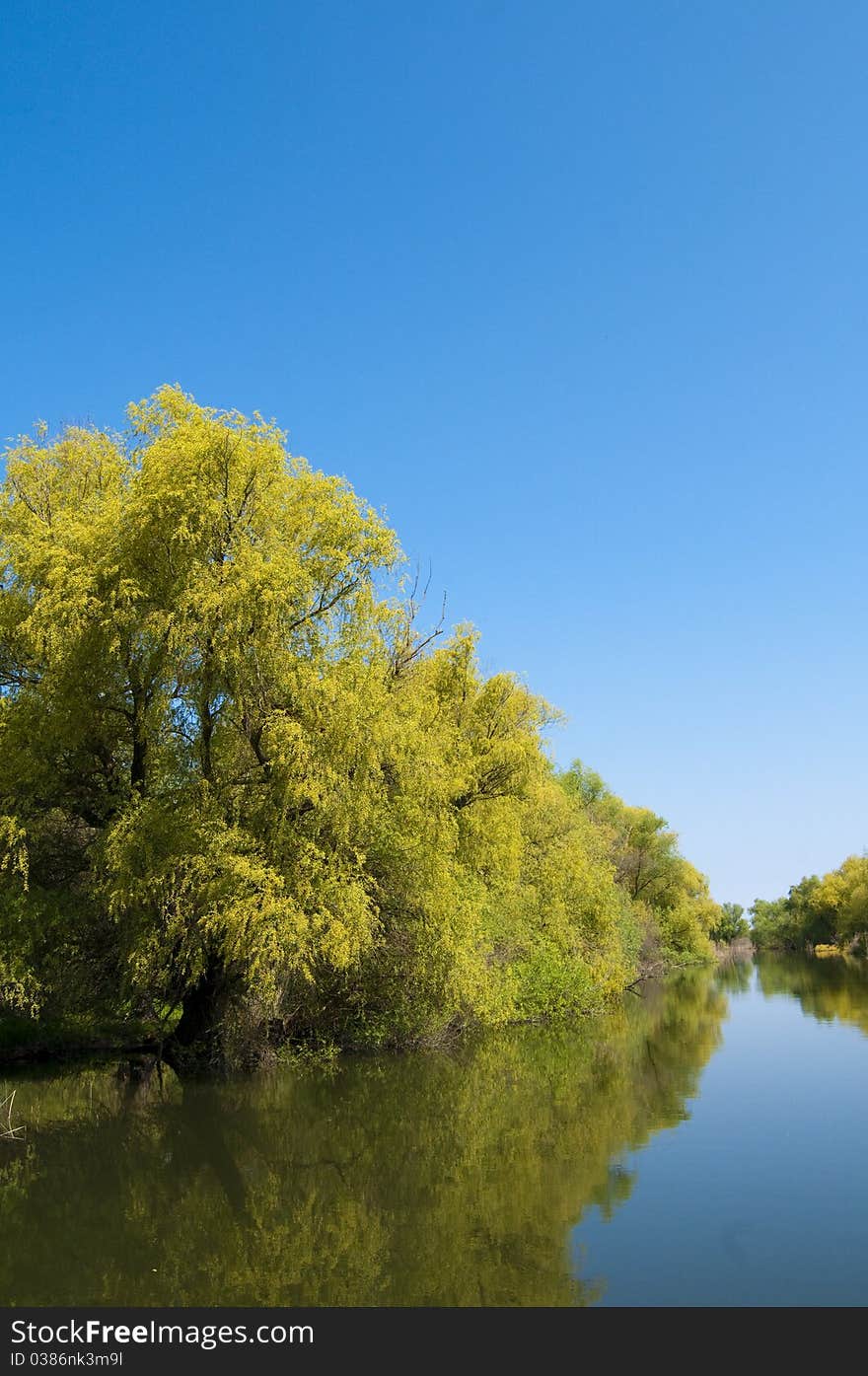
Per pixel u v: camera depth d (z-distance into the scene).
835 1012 34.94
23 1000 18.94
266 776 19.84
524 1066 23.73
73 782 21.03
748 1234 10.71
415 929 22.78
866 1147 14.38
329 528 20.14
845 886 98.69
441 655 28.62
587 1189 12.65
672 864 73.88
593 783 71.06
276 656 18.83
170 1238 11.10
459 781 24.59
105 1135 16.22
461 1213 11.79
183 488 18.12
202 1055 22.22
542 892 34.47
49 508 21.00
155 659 18.92
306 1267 10.09
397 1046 26.36
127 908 19.45
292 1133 16.44
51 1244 10.92
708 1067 22.53
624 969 44.41
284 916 18.03
